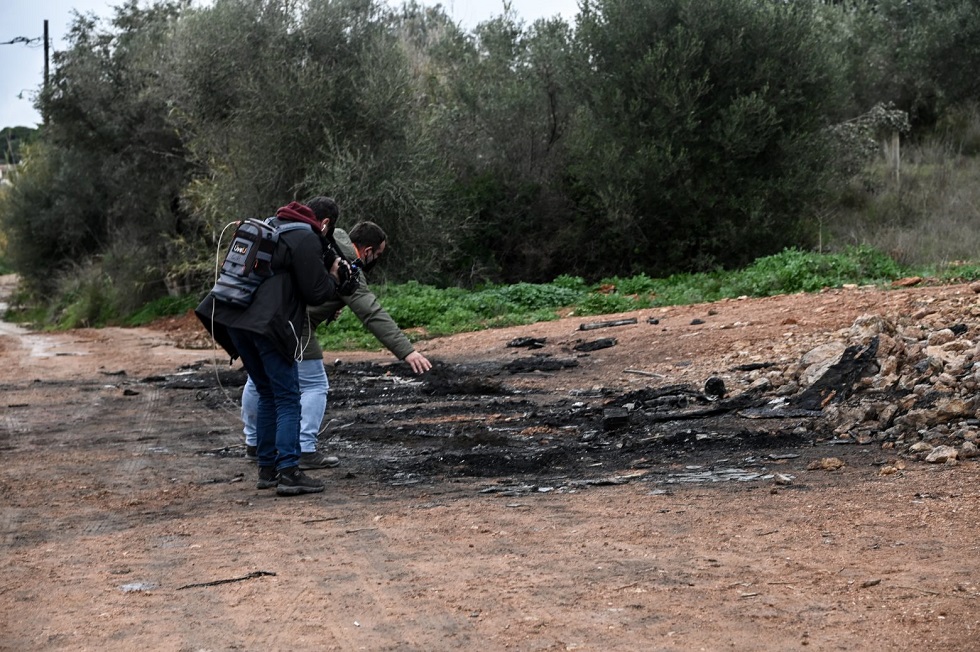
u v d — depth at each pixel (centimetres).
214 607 373
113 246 3653
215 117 2670
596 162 2467
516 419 824
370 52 2550
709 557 408
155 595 392
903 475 534
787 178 2377
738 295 1775
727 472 577
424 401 980
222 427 899
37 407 1100
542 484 584
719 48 2372
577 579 388
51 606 383
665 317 1452
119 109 3362
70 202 3728
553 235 2662
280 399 591
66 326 3600
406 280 2467
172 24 3034
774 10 2409
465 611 357
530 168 2748
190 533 498
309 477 598
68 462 735
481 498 554
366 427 830
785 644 310
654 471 598
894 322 889
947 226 2309
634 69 2416
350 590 388
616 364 1116
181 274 3219
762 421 705
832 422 670
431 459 673
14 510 571
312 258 582
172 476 666
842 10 3141
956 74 2850
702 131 2409
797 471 566
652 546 430
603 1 2512
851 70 2877
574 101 2636
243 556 448
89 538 496
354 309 615
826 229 2464
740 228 2394
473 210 2683
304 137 2508
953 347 713
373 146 2522
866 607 338
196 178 2945
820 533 435
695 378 948
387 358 1462
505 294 2066
